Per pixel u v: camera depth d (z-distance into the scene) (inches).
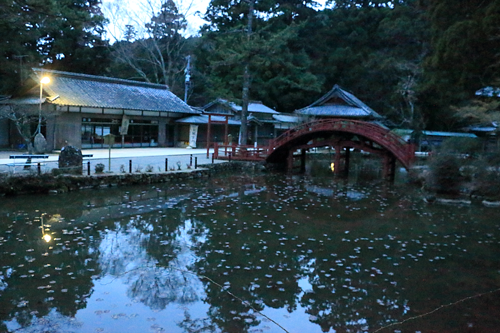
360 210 584.7
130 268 321.1
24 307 248.5
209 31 1723.7
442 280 319.3
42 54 1486.2
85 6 1536.7
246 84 1202.6
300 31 2098.9
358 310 263.9
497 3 752.3
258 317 248.7
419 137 1680.6
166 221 475.8
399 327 243.0
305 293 286.5
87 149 1098.7
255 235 427.2
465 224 514.0
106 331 223.9
